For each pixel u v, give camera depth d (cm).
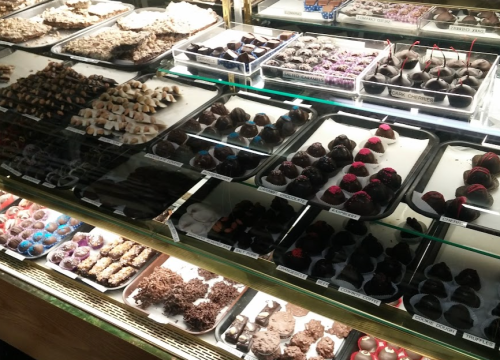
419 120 150
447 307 155
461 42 166
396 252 168
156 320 208
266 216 184
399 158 174
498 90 149
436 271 161
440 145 176
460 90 143
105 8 237
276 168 179
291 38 184
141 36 202
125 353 208
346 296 164
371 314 158
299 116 192
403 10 177
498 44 161
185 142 193
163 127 197
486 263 161
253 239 182
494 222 149
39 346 246
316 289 167
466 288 156
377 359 190
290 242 179
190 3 223
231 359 192
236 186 192
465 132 153
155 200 196
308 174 173
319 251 175
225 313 207
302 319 206
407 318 155
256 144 187
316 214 183
